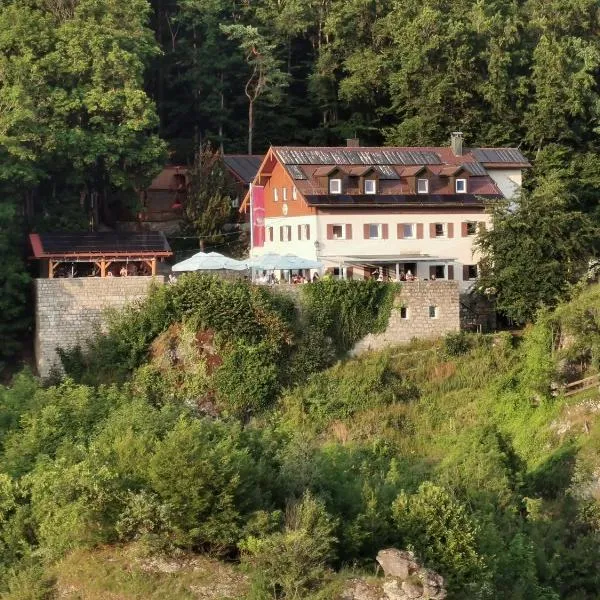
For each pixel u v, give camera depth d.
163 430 129.88
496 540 128.75
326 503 120.56
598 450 165.88
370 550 116.56
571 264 199.75
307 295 191.38
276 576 107.69
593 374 182.50
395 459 156.00
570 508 156.50
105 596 108.69
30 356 197.12
